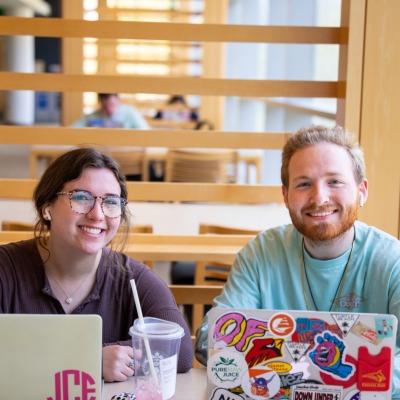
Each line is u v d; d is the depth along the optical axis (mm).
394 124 2754
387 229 2777
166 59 7707
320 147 1810
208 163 5801
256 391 1469
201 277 3230
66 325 1426
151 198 2857
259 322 1462
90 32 2781
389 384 1450
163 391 1545
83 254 1810
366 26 2709
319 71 6090
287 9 6277
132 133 2840
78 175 1778
